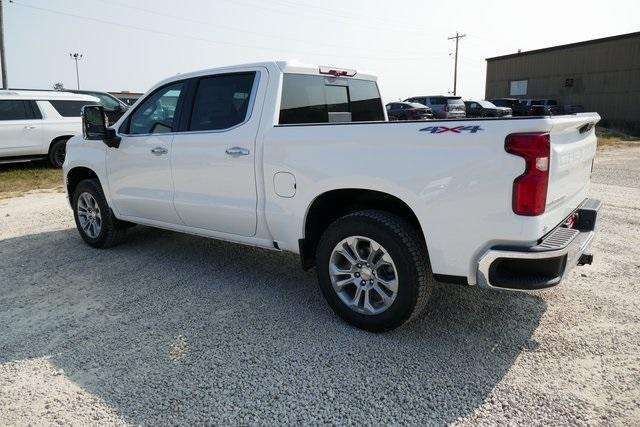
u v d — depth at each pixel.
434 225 3.07
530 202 2.79
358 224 3.34
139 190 4.89
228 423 2.58
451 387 2.84
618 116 32.72
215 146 4.11
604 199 7.85
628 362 3.05
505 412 2.62
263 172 3.82
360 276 3.46
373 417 2.61
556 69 36.31
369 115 5.18
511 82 40.09
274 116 3.89
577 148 3.27
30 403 2.77
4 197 9.05
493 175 2.84
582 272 4.57
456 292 4.14
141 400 2.78
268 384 2.90
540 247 2.86
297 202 3.66
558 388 2.81
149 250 5.51
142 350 3.31
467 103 28.89
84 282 4.59
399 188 3.15
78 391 2.88
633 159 13.80
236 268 4.88
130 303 4.09
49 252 5.53
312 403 2.73
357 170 3.30
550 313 3.74
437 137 2.98
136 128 4.91
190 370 3.06
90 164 5.34
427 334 3.45
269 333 3.51
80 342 3.44
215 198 4.22
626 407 2.63
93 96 13.66
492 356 3.16
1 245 5.86
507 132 2.79
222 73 4.25
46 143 11.86
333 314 3.81
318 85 4.45
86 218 5.65
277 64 4.01
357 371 3.02
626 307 3.81
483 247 2.96
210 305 4.01
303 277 4.62
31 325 3.73
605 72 33.16
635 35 31.00
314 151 3.50
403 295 3.24
